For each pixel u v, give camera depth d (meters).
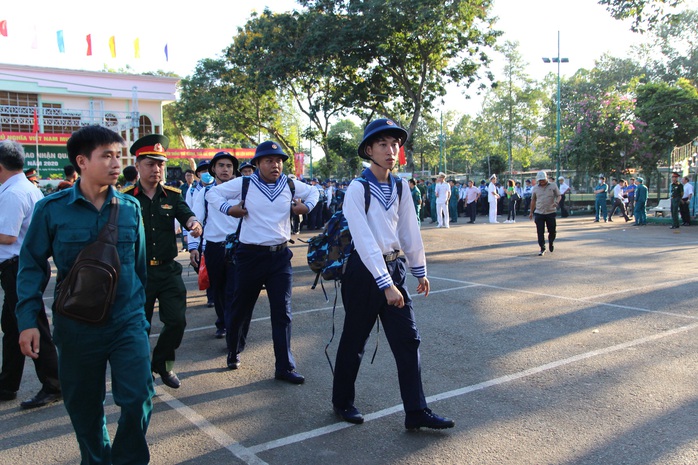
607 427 3.58
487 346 5.38
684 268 9.61
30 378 4.95
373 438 3.55
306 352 5.43
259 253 4.70
